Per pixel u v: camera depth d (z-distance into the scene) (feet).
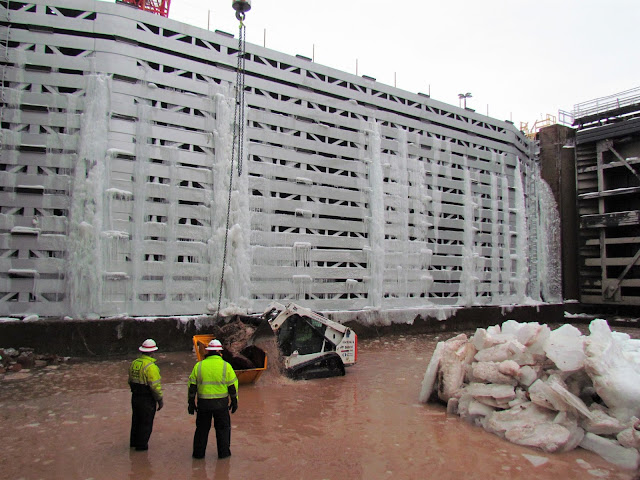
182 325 45.32
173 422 25.36
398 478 18.93
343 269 57.00
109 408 27.63
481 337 29.17
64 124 44.01
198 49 49.62
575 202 83.71
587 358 23.91
